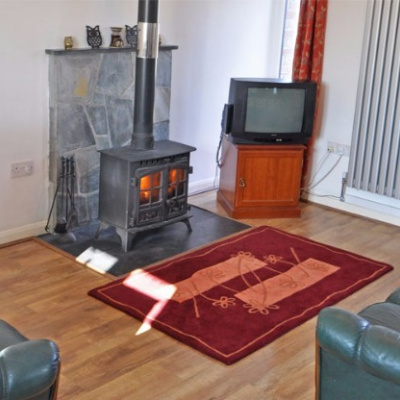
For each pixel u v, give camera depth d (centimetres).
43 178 433
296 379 296
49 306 349
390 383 220
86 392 279
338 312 228
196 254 421
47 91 418
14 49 395
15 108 405
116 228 423
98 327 330
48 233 442
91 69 431
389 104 481
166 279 384
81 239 436
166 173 427
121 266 398
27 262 400
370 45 482
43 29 406
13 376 187
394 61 471
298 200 507
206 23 510
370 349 212
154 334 326
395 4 462
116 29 441
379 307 277
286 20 567
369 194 515
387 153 491
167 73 482
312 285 388
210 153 555
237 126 482
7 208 419
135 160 405
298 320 346
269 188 498
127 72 456
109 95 448
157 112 486
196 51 511
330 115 527
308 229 486
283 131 491
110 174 419
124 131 466
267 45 566
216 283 383
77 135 435
